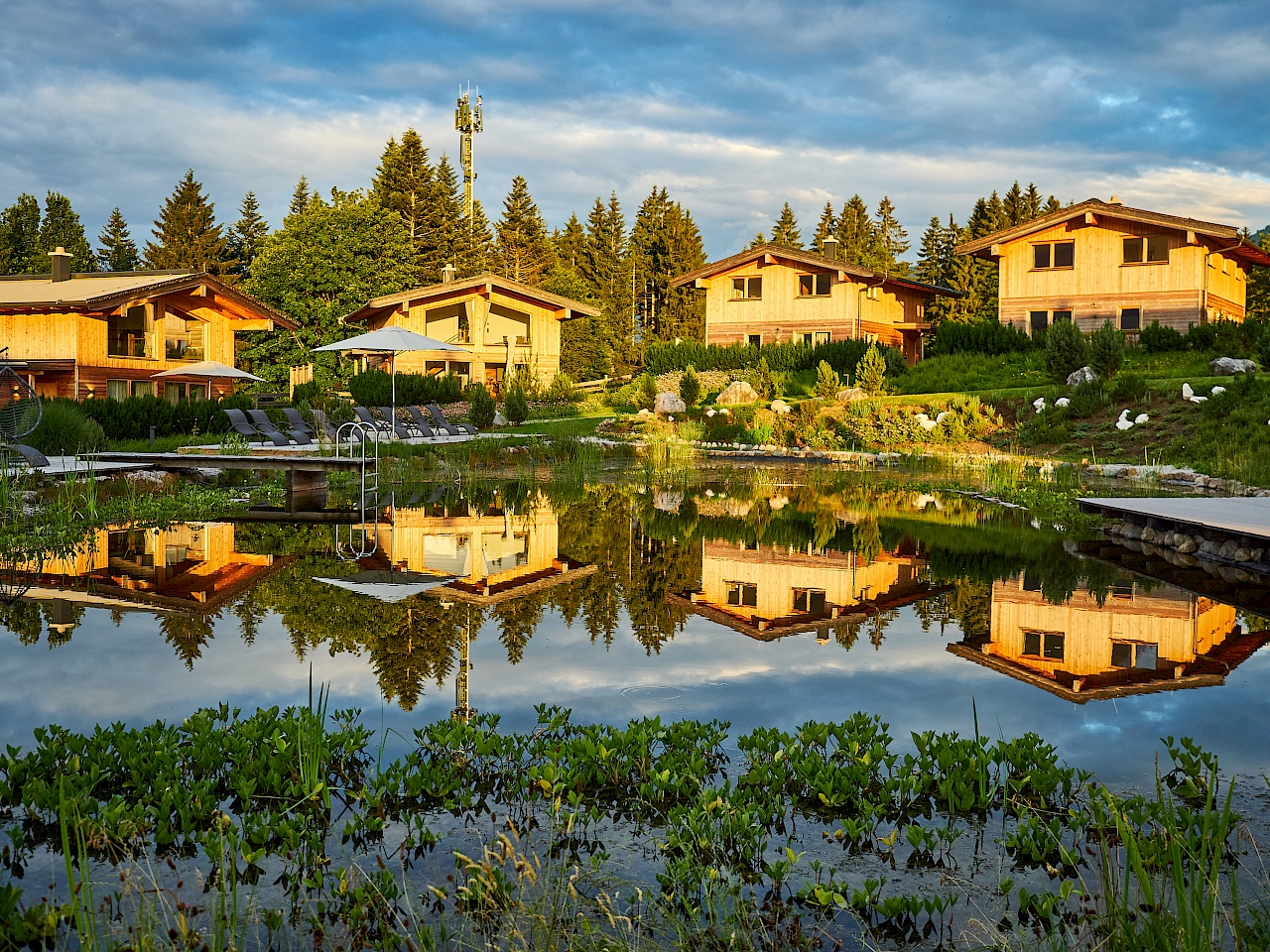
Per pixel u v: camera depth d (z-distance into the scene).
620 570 9.59
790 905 3.38
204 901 3.35
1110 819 3.92
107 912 3.27
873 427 26.58
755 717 5.25
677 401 32.78
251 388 48.62
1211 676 5.98
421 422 27.67
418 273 64.81
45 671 5.84
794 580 9.17
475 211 71.69
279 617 7.34
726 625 7.38
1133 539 11.80
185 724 4.78
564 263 78.94
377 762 4.53
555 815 4.03
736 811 3.96
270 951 3.07
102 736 4.59
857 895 3.32
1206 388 23.28
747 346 39.44
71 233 70.69
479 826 3.96
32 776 4.19
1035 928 3.23
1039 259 36.78
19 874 3.53
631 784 4.41
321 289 48.12
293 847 3.71
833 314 40.28
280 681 5.71
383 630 7.01
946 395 28.81
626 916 3.24
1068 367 27.22
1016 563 10.12
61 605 7.65
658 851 3.77
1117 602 8.17
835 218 81.12
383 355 42.06
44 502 13.08
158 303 34.06
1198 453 19.77
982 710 5.34
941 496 17.19
